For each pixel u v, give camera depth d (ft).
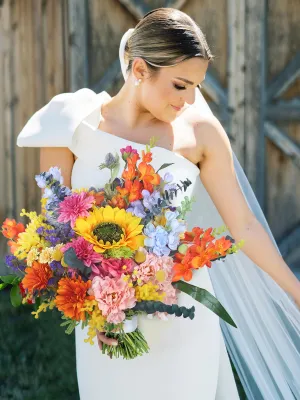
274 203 20.86
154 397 9.35
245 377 11.73
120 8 20.67
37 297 8.86
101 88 20.94
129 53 9.13
